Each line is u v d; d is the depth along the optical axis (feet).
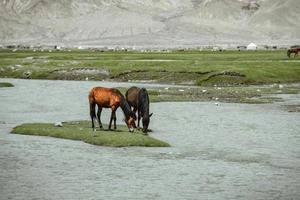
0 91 445.37
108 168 171.32
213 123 269.64
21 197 141.38
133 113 227.20
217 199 140.87
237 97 400.26
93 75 586.45
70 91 444.14
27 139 220.02
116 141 209.05
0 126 256.73
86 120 270.67
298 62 627.46
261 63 611.47
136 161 181.57
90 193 145.07
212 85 512.22
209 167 174.40
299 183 155.84
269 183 155.84
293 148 205.87
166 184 153.99
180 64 601.62
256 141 220.43
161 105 346.74
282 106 346.74
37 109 325.21
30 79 591.78
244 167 174.81
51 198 140.87
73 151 196.34
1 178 159.02
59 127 241.35
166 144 209.46
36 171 167.02
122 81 561.43
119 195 143.54
